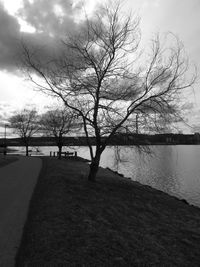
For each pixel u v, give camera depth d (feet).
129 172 117.60
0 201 35.09
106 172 84.02
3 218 27.89
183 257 25.03
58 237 23.03
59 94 50.98
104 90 50.65
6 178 55.06
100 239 23.79
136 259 21.59
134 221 32.81
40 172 65.05
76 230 25.04
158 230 31.32
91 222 28.07
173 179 105.81
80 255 20.36
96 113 50.75
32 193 39.83
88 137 54.08
